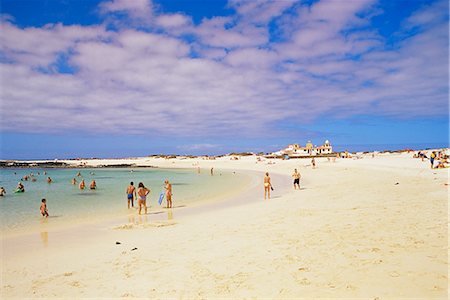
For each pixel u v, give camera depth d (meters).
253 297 5.79
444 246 7.71
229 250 8.70
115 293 6.38
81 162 169.88
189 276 7.00
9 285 7.11
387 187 21.17
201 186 36.50
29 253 9.80
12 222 15.91
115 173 79.19
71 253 9.62
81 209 20.30
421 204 13.46
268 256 7.92
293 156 118.56
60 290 6.71
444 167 32.84
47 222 15.80
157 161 160.38
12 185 42.78
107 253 9.34
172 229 12.52
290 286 6.10
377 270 6.50
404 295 5.41
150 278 7.04
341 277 6.31
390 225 10.09
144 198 18.00
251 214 14.80
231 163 111.88
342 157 94.75
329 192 21.58
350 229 9.95
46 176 67.12
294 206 16.12
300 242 8.92
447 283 5.75
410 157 65.44
